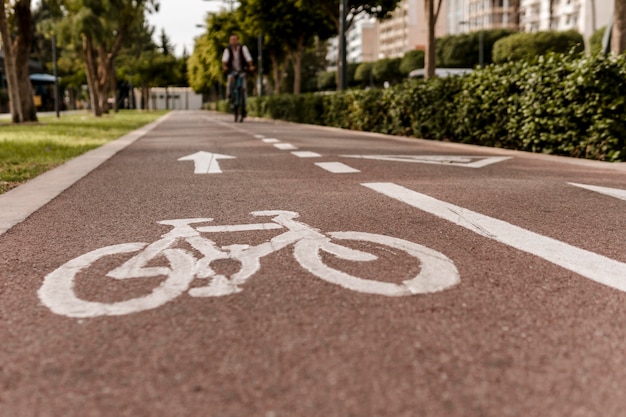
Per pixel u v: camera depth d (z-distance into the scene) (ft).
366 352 6.01
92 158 28.58
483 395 5.12
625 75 25.43
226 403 5.02
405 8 474.49
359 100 56.59
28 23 81.82
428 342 6.25
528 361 5.80
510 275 8.63
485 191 16.85
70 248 10.55
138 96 453.58
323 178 19.88
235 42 80.33
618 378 5.43
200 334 6.51
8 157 28.76
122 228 12.17
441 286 8.08
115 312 7.22
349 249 10.03
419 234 11.26
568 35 225.56
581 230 11.70
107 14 127.34
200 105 465.06
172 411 4.91
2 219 13.34
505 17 424.87
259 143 38.19
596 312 7.13
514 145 33.01
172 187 18.28
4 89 216.95
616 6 34.09
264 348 6.12
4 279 8.77
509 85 32.48
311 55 379.35
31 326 6.86
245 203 14.97
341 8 71.92
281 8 113.19
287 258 9.45
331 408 4.92
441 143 38.19
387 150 32.14
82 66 270.26
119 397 5.17
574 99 27.43
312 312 7.11
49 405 5.06
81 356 6.02
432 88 41.06
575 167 23.50
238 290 7.92
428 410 4.88
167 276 8.59
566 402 5.00
